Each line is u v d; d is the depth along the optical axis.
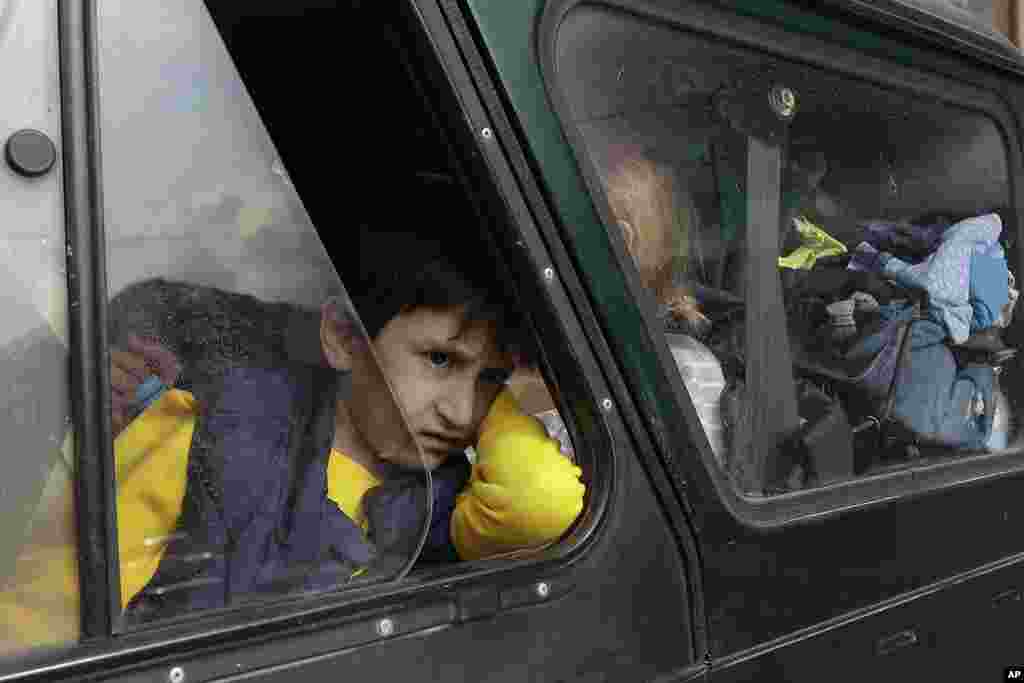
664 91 1.72
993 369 2.49
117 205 1.11
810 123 2.03
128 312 1.11
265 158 1.23
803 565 1.80
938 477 2.21
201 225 1.17
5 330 1.03
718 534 1.64
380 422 1.31
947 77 2.32
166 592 1.11
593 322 1.48
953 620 2.17
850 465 2.06
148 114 1.14
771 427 1.90
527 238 1.41
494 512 1.52
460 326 1.53
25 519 1.04
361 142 1.59
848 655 1.88
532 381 1.55
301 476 1.23
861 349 2.13
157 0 1.15
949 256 2.37
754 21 1.83
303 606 1.17
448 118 1.37
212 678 1.10
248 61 1.60
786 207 2.00
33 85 1.06
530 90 1.42
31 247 1.05
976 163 2.47
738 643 1.66
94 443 1.07
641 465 1.55
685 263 1.76
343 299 1.28
